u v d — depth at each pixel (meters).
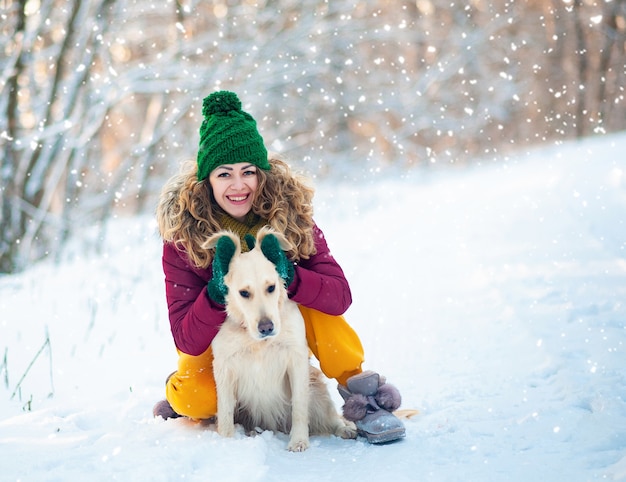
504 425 2.92
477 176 14.12
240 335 2.93
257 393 3.05
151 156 10.38
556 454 2.57
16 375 3.97
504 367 3.71
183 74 9.32
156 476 2.39
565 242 6.26
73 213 9.12
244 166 3.10
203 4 11.35
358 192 12.12
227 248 2.86
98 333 4.84
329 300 2.99
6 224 8.17
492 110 16.11
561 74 19.12
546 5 18.52
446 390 3.48
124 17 9.54
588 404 3.05
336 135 14.89
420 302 5.21
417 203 11.11
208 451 2.67
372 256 7.18
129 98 10.64
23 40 8.15
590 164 9.73
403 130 13.91
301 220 3.23
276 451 2.85
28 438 2.92
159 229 3.24
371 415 2.92
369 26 12.73
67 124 6.05
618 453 2.49
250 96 9.98
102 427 3.18
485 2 17.25
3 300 5.87
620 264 5.25
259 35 10.45
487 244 6.87
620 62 18.62
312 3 10.80
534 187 9.62
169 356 4.34
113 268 6.80
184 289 3.11
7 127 8.20
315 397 3.15
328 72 12.09
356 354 3.10
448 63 13.78
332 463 2.68
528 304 4.66
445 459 2.63
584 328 4.05
